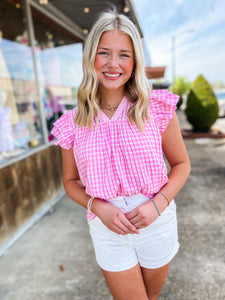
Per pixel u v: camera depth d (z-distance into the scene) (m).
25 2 2.81
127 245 1.03
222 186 3.46
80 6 3.08
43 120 3.16
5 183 2.31
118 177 0.95
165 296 1.61
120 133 0.94
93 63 0.95
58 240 2.34
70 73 3.98
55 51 3.54
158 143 0.97
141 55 0.94
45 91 3.33
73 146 1.04
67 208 3.04
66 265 1.98
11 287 1.78
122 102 1.00
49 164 3.16
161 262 1.07
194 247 2.10
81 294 1.67
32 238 2.41
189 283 1.71
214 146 6.14
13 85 2.81
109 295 1.65
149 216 0.95
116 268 1.04
